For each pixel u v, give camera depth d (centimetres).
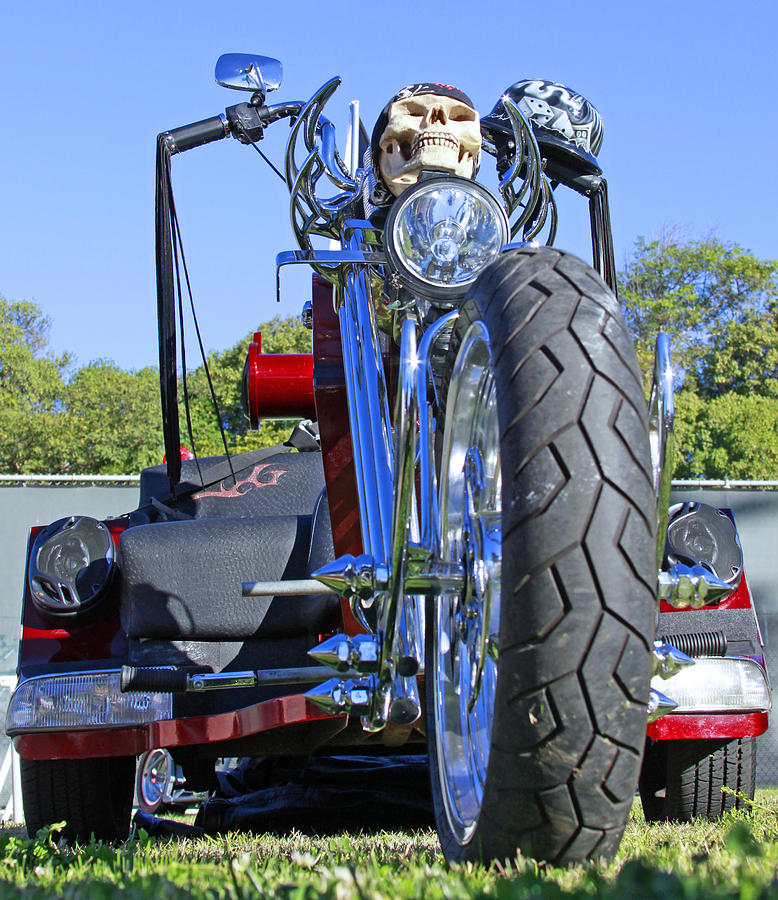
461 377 184
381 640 202
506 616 148
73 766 322
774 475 2414
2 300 4200
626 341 157
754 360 3219
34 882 170
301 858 182
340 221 283
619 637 145
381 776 407
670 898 128
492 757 154
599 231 315
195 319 330
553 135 304
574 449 148
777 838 223
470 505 192
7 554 803
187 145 312
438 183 219
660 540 173
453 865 171
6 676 716
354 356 250
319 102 277
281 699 273
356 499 273
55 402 3447
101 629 322
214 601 301
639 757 149
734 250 3353
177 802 470
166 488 392
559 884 140
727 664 313
